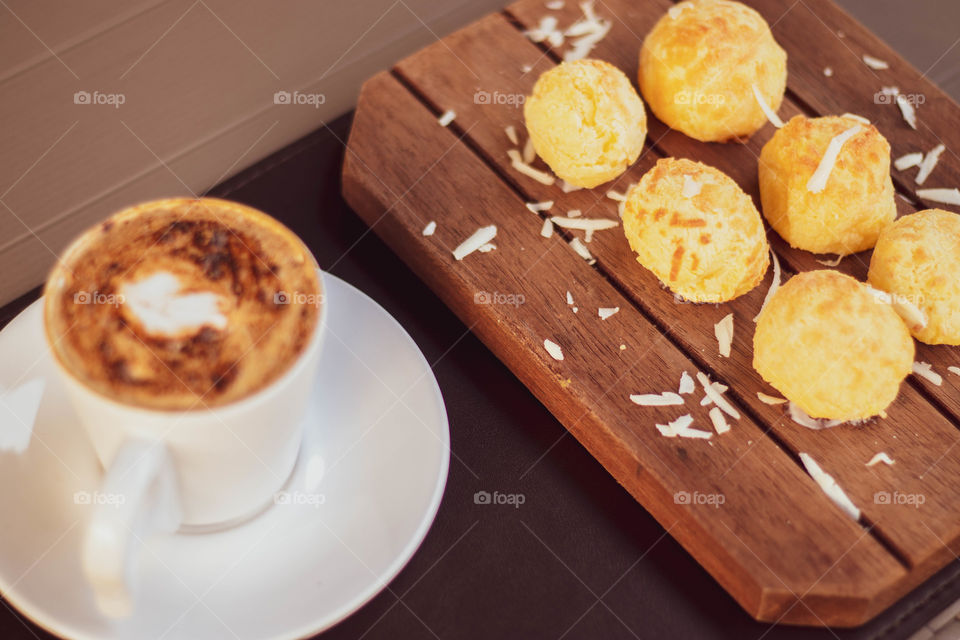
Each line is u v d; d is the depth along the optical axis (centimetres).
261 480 42
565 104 49
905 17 64
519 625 44
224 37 59
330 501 43
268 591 41
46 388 43
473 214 50
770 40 52
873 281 49
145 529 39
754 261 48
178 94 57
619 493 47
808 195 49
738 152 52
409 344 46
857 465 45
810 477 45
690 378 47
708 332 48
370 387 45
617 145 50
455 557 45
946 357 48
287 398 40
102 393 39
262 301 41
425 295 50
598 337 48
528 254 49
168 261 41
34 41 58
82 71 57
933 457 46
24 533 41
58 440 43
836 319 45
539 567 45
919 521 44
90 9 59
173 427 39
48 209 53
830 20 57
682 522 45
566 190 51
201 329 40
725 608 45
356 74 59
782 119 53
